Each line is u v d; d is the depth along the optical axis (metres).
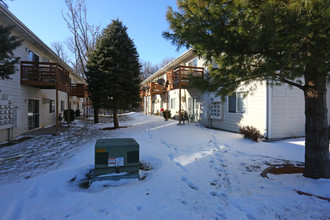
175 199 2.91
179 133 9.14
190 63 14.44
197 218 2.40
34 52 11.22
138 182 3.57
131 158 3.68
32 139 8.34
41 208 2.67
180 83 11.53
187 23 2.93
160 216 2.42
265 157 5.23
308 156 3.58
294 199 2.78
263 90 7.57
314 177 3.46
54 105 15.14
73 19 19.56
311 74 3.36
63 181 3.64
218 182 3.63
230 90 3.78
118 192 3.11
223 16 2.60
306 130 3.61
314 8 2.04
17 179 3.81
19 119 8.44
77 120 18.91
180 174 4.03
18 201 2.88
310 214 2.41
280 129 7.50
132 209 2.58
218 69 3.72
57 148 6.59
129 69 11.91
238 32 2.66
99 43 12.11
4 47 4.17
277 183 3.46
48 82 9.52
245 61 3.23
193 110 14.07
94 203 2.75
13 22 8.05
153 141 7.47
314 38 2.32
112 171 3.58
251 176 3.88
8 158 5.36
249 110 8.34
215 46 2.80
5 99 7.75
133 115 25.39
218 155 5.41
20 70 9.27
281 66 2.69
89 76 11.82
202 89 3.63
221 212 2.54
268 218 2.36
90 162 4.83
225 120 10.02
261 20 2.21
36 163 4.89
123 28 12.26
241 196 2.99
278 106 7.46
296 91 7.79
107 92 11.40
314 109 3.47
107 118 21.88
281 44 2.48
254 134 7.14
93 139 8.23
